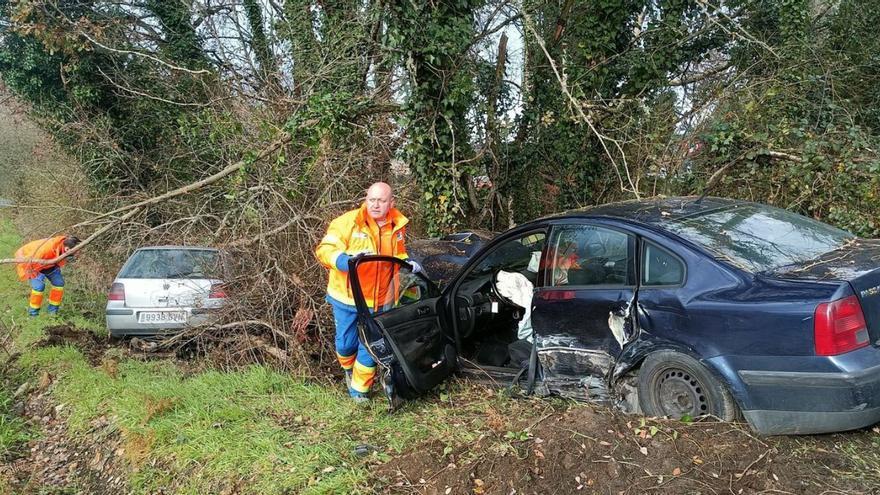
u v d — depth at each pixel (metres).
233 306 6.57
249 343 6.12
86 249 10.02
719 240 3.70
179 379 5.75
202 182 8.52
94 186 11.84
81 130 11.90
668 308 3.59
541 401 4.27
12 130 15.23
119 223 8.94
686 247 3.63
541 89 8.98
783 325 3.15
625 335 3.83
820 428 3.15
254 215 7.44
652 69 8.75
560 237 4.29
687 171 7.52
